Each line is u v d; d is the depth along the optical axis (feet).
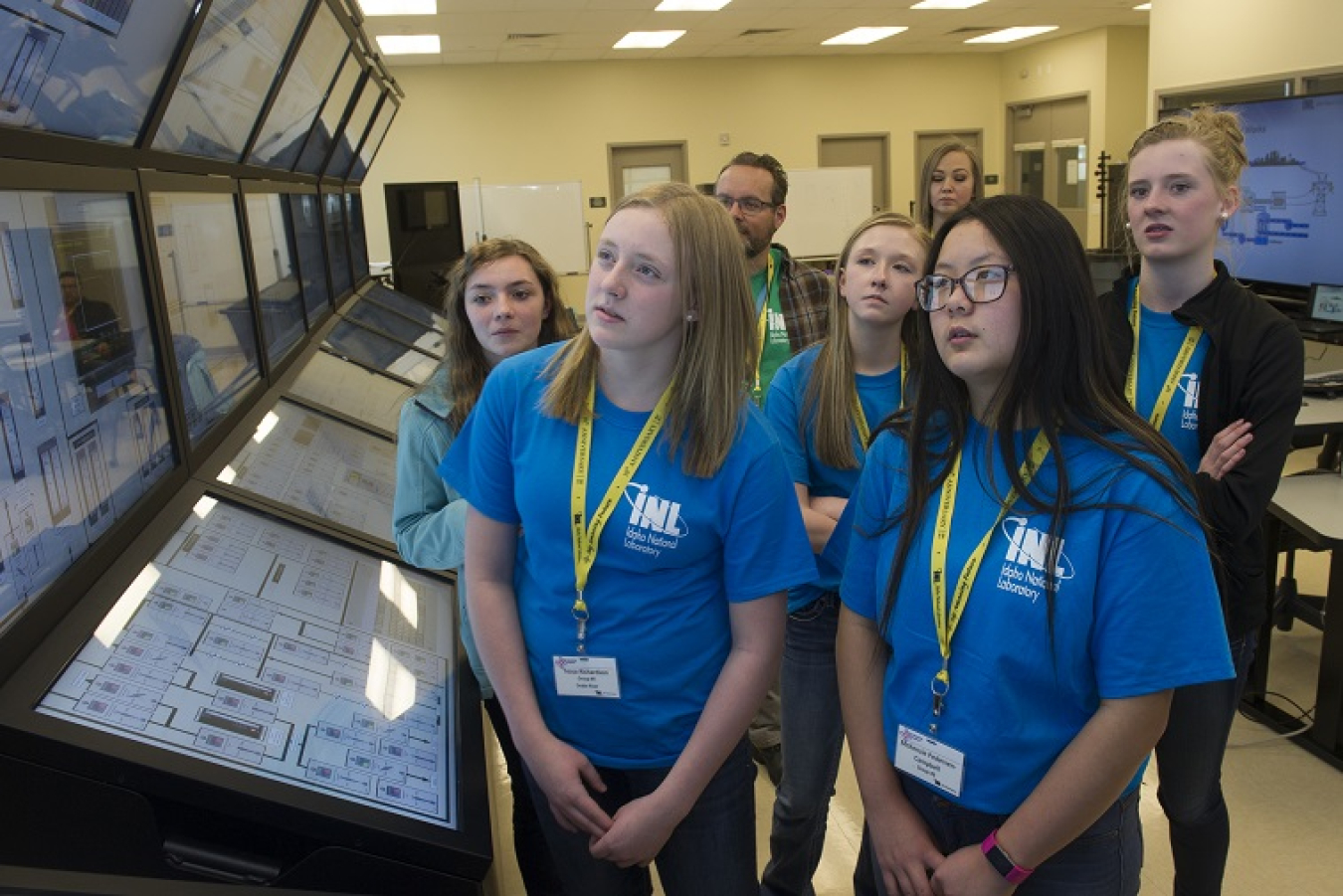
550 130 40.42
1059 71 40.16
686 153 41.83
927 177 8.56
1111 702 3.52
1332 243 15.40
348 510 6.67
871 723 4.23
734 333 3.88
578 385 4.01
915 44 40.04
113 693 3.50
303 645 4.57
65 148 4.19
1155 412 5.57
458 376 5.45
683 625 4.03
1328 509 8.67
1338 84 20.21
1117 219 7.87
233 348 7.18
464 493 4.35
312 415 8.38
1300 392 5.30
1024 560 3.57
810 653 5.78
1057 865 3.80
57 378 3.93
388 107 18.16
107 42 4.29
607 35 34.04
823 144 43.19
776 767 8.36
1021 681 3.63
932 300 3.72
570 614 4.06
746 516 3.96
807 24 33.88
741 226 8.02
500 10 28.58
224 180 7.08
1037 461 3.64
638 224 3.74
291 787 3.51
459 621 5.82
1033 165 43.32
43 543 3.66
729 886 4.43
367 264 20.22
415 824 3.65
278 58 7.63
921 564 3.88
